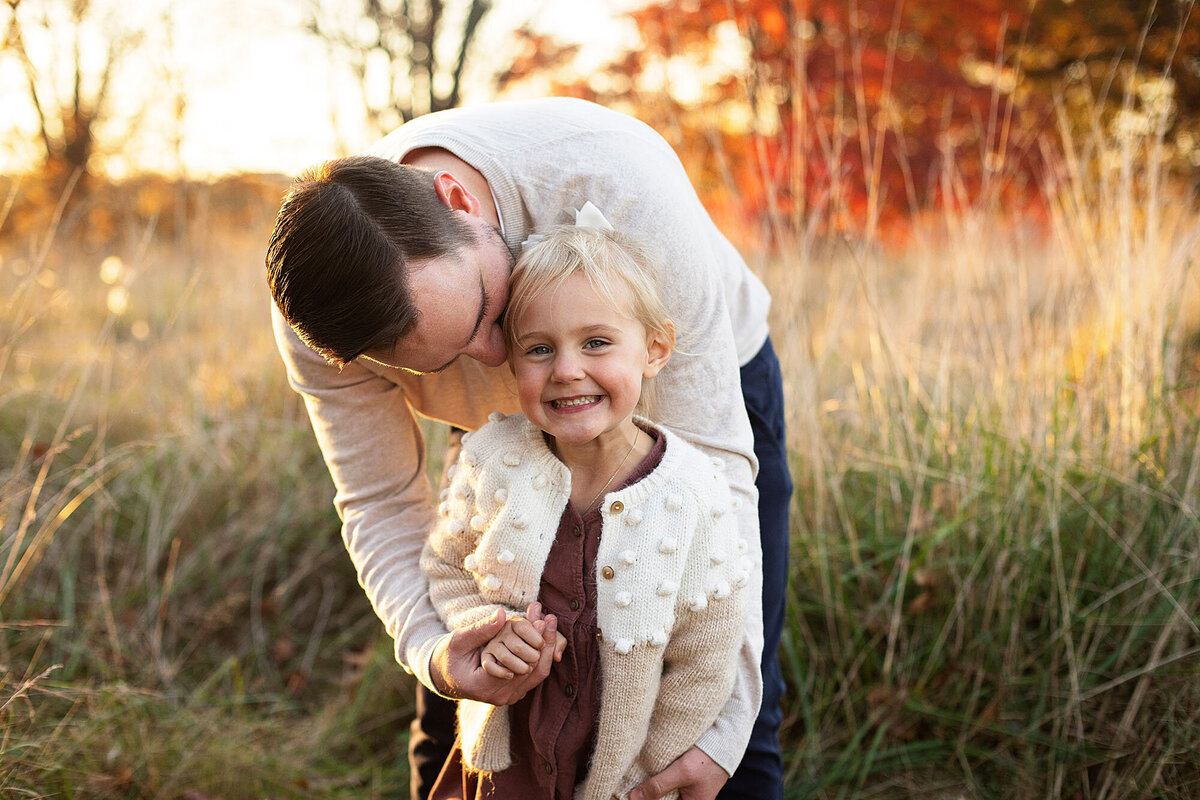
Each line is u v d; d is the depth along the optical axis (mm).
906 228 5414
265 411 3604
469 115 1359
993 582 2119
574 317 1203
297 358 1412
